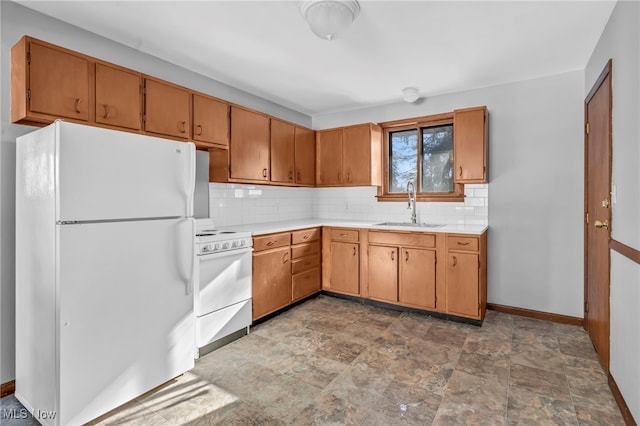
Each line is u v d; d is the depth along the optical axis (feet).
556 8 6.72
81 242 5.43
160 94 8.33
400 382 6.89
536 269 10.47
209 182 10.71
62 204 5.23
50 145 5.31
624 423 5.61
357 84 11.09
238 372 7.34
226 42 8.18
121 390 5.92
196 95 9.23
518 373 7.21
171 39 8.02
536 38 7.96
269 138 11.76
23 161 6.08
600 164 7.91
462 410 5.98
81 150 5.44
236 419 5.79
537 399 6.28
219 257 8.56
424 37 7.92
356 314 10.95
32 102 6.18
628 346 5.67
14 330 6.61
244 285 9.31
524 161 10.58
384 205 13.51
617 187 6.45
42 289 5.56
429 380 6.96
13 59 6.41
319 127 15.03
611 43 6.91
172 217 6.81
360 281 11.94
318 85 11.19
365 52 8.73
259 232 9.95
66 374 5.28
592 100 8.68
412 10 6.79
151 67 8.86
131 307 6.08
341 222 13.03
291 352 8.28
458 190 11.71
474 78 10.50
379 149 13.33
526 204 10.59
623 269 6.04
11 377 6.57
